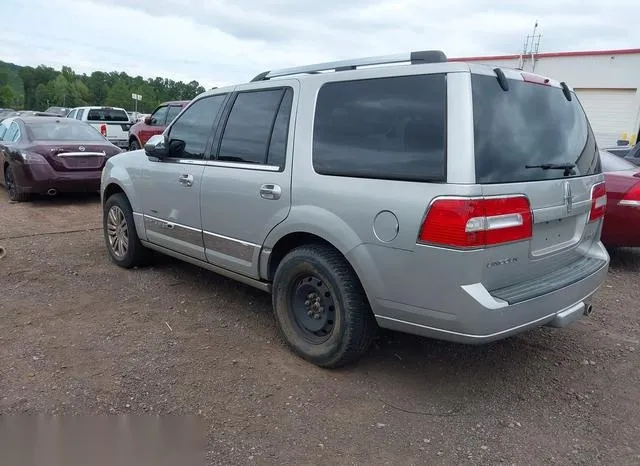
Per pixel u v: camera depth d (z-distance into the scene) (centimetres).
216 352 392
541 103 348
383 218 317
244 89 437
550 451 294
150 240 528
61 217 852
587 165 379
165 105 1582
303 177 365
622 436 310
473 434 307
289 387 348
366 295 337
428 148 306
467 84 303
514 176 311
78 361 371
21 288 511
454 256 290
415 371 376
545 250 340
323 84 371
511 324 304
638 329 464
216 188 432
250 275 418
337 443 295
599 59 2088
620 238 618
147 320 445
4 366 361
